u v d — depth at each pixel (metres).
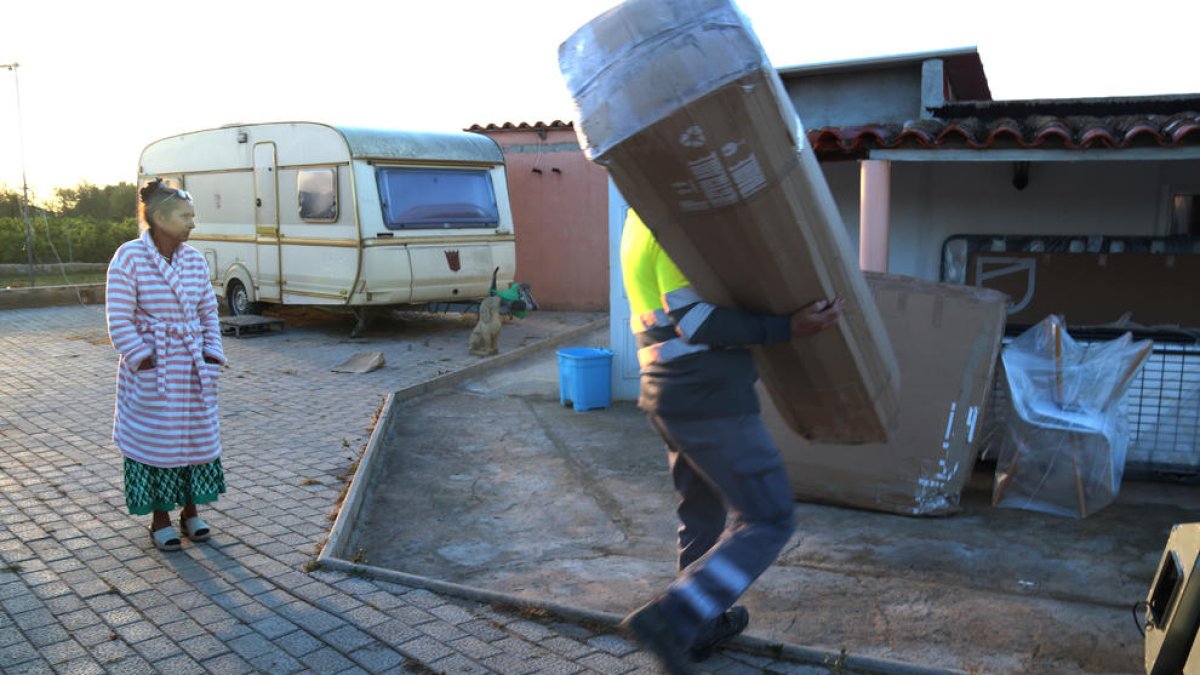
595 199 15.46
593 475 6.26
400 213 11.94
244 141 13.03
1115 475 5.34
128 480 4.46
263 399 8.62
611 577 4.40
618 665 3.36
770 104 2.28
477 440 7.23
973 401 5.28
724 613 3.42
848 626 3.78
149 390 4.39
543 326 13.88
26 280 23.14
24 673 3.29
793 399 3.02
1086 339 5.97
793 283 2.55
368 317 12.66
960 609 3.95
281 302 12.90
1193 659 2.31
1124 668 3.41
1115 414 5.42
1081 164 6.84
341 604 3.91
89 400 8.47
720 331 2.61
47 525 4.93
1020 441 5.38
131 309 4.31
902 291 5.57
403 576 4.17
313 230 12.16
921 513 5.21
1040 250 6.98
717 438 2.71
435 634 3.62
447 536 5.08
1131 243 6.78
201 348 4.56
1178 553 2.46
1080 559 4.56
